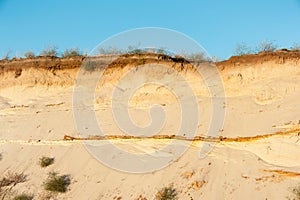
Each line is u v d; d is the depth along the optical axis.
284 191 10.16
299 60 14.01
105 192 11.73
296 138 11.18
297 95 13.00
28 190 12.66
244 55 14.98
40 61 17.97
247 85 14.16
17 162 14.07
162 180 11.48
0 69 18.34
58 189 12.22
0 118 16.36
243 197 10.37
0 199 12.56
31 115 15.98
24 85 17.53
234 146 11.85
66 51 19.00
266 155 11.28
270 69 14.20
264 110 12.86
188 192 10.94
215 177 11.12
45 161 13.46
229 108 13.40
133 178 11.85
